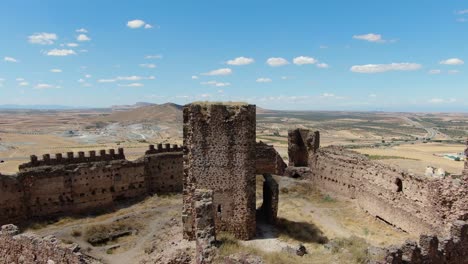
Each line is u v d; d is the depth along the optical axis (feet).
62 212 168.66
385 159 413.18
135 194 193.06
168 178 205.36
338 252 97.86
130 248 133.18
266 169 225.97
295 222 138.21
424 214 122.11
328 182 190.39
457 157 443.32
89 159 183.32
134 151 422.00
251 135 114.42
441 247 73.87
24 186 159.02
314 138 209.05
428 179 122.01
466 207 106.73
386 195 144.25
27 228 151.43
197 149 112.88
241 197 114.62
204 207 90.68
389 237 126.72
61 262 75.97
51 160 172.04
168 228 146.30
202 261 80.18
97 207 178.60
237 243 101.71
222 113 112.68
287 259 87.04
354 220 147.54
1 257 87.56
